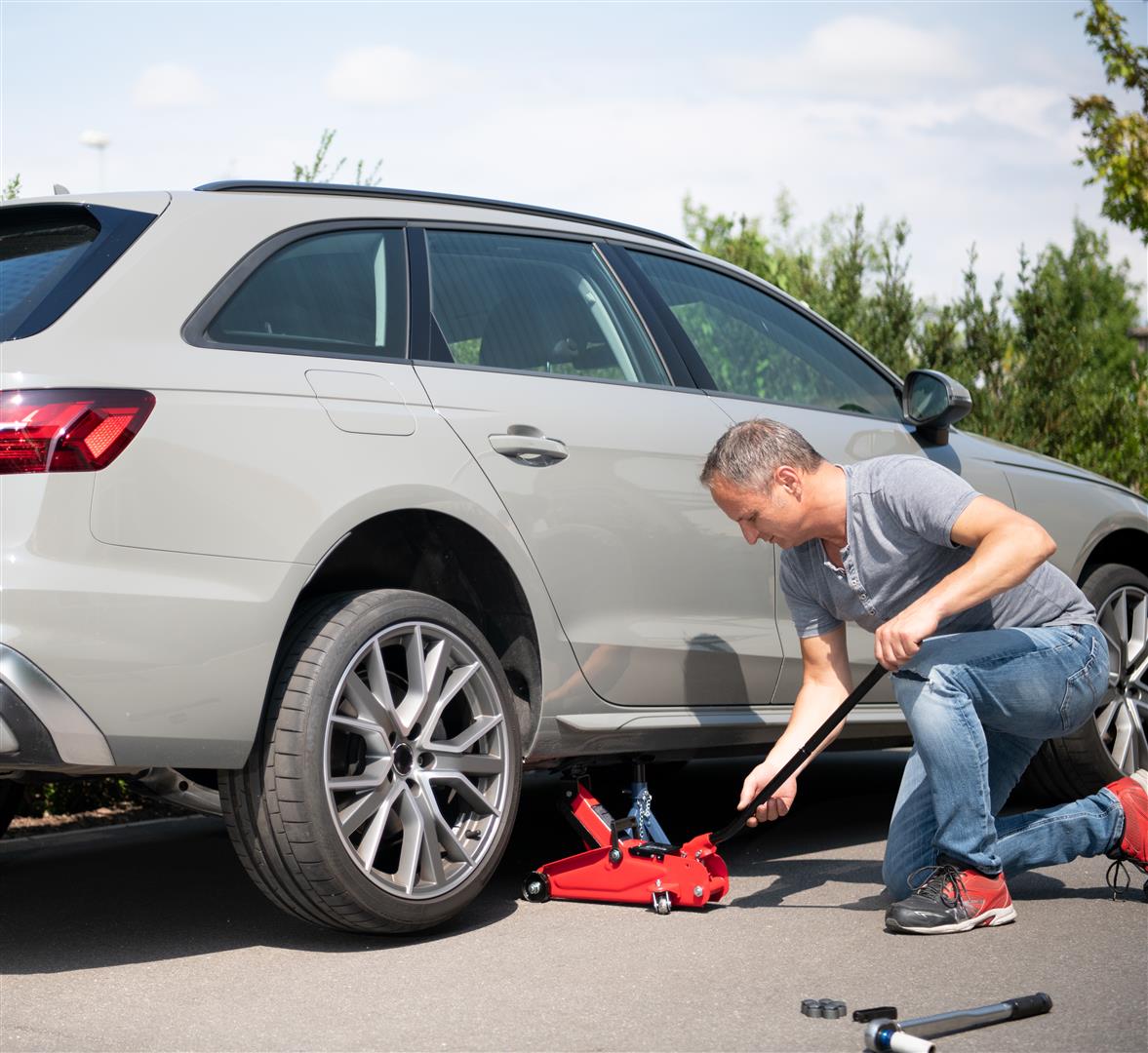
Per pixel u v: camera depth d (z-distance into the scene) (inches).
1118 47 453.7
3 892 149.7
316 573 129.6
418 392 126.9
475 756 125.5
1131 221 461.7
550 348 142.9
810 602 134.4
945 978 105.5
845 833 175.5
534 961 113.6
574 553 134.5
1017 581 114.0
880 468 123.4
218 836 185.6
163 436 108.4
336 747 120.3
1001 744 130.6
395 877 119.4
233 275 120.3
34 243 122.0
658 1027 95.5
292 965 114.9
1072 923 121.7
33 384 104.7
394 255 134.6
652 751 143.3
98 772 108.3
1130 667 179.6
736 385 160.6
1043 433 288.4
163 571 107.2
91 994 107.8
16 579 100.9
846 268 306.0
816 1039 91.7
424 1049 92.7
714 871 133.9
